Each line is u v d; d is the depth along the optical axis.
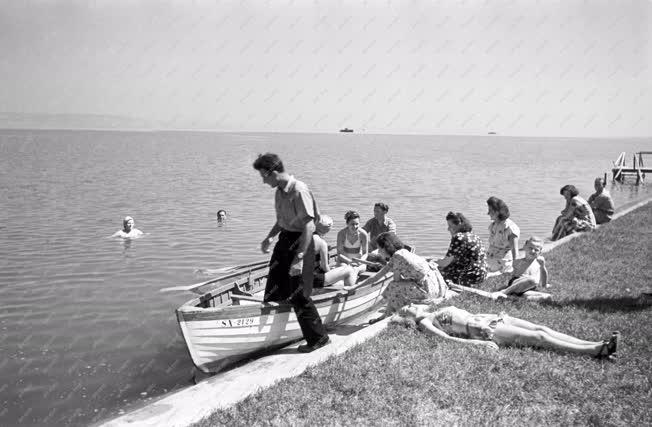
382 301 10.81
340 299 8.91
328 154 94.94
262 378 6.27
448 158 87.44
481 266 9.38
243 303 8.85
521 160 85.81
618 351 6.35
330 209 27.16
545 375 5.75
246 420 5.10
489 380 5.67
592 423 4.84
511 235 10.26
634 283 9.82
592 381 5.60
